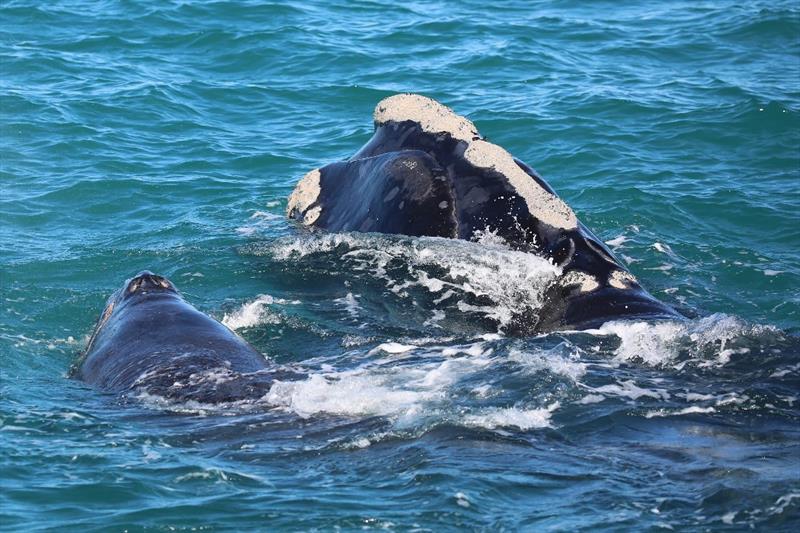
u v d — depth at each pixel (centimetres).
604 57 8412
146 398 3588
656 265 5050
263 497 2958
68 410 3525
